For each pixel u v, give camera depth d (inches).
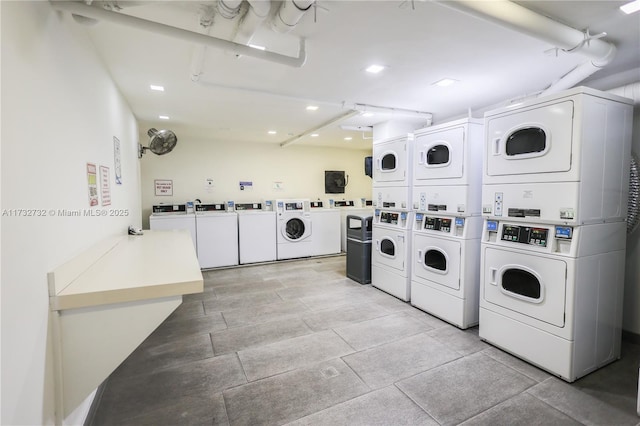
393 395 79.9
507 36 87.5
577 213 82.3
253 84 124.6
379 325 122.0
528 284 94.3
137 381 86.4
